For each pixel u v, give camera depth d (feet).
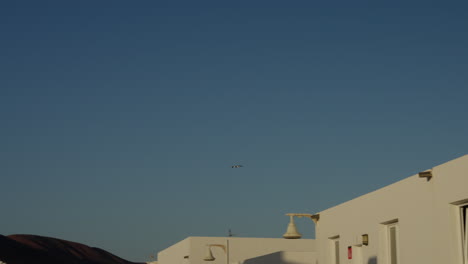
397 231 58.54
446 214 49.37
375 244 61.52
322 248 75.56
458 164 48.21
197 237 147.33
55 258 492.95
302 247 150.20
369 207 63.26
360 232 65.05
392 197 58.54
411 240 54.60
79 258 525.34
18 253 465.88
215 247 147.64
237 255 147.33
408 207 55.42
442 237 49.75
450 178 49.08
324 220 75.25
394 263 58.85
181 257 155.12
